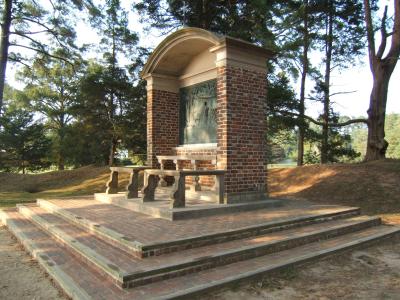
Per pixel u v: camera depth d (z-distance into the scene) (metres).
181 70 11.70
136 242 5.32
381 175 13.06
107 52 24.58
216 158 8.99
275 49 18.08
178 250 5.46
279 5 19.36
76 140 24.23
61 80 32.00
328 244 6.70
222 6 18.53
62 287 4.72
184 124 11.64
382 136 15.93
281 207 9.13
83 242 6.05
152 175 8.72
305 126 18.91
